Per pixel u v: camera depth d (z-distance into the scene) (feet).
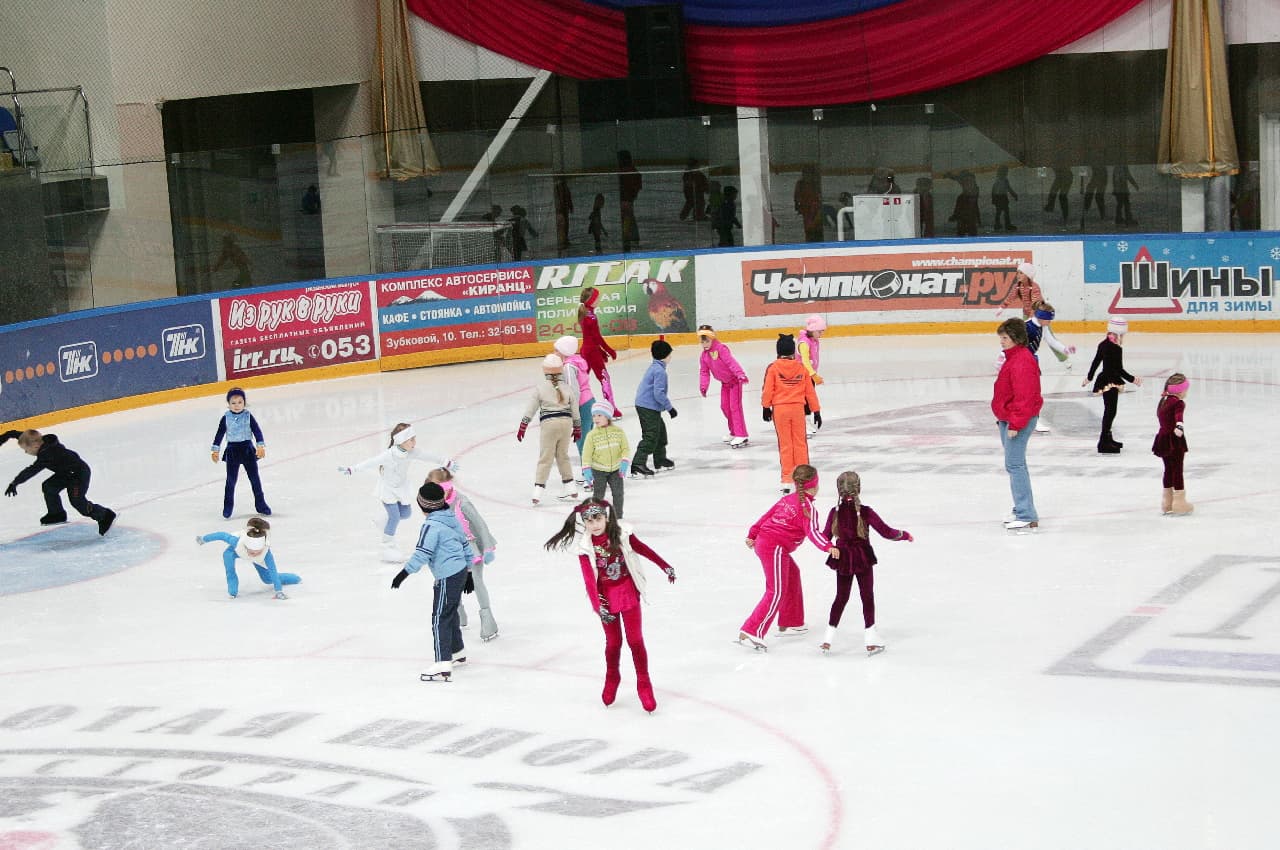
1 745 36.27
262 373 88.74
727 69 102.32
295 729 36.37
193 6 93.91
